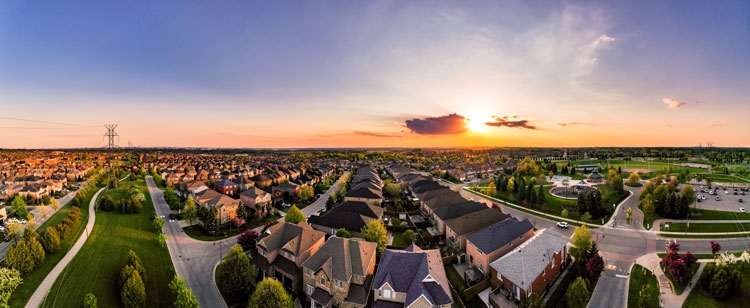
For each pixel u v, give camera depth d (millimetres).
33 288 54938
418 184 135375
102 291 54344
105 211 102812
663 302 51219
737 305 50250
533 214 104688
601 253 69875
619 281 57594
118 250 70750
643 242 76438
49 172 184875
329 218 81312
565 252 63938
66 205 114188
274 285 46500
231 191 136750
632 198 120500
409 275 50656
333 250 54719
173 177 159250
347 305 50125
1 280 49156
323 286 51594
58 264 63500
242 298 53812
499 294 53719
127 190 138625
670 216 95750
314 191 136500
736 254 68688
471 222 75750
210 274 61906
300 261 58594
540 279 53062
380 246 66812
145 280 57062
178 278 51094
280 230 65625
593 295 53406
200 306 51875
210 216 86312
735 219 92812
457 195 106188
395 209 109562
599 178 153875
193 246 75625
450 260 66562
